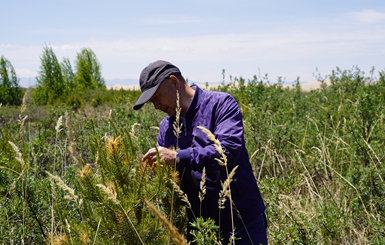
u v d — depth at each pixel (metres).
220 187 1.83
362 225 2.89
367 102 4.16
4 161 2.50
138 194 1.65
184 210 2.03
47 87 26.64
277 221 2.63
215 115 1.86
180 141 2.01
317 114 6.31
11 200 2.42
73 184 2.48
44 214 2.42
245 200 1.89
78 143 4.30
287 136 4.55
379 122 4.05
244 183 1.87
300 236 2.23
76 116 7.05
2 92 23.56
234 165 1.84
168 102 1.91
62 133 5.15
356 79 9.18
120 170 1.66
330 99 7.96
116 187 1.56
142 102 1.80
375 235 2.58
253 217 1.92
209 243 1.65
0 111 12.22
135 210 1.66
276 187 2.57
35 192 2.43
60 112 7.19
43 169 3.49
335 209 2.77
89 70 35.28
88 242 1.58
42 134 5.46
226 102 1.85
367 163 3.72
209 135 1.51
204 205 1.91
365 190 3.13
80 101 19.30
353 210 3.04
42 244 2.34
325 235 2.44
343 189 3.39
